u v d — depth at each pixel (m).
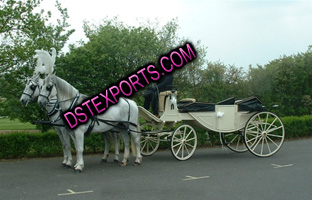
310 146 12.50
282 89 18.97
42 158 10.07
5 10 10.16
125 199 5.70
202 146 12.67
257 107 10.10
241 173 7.80
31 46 10.37
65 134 8.45
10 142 9.80
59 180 7.12
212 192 6.13
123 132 9.00
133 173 7.84
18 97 10.60
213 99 16.36
